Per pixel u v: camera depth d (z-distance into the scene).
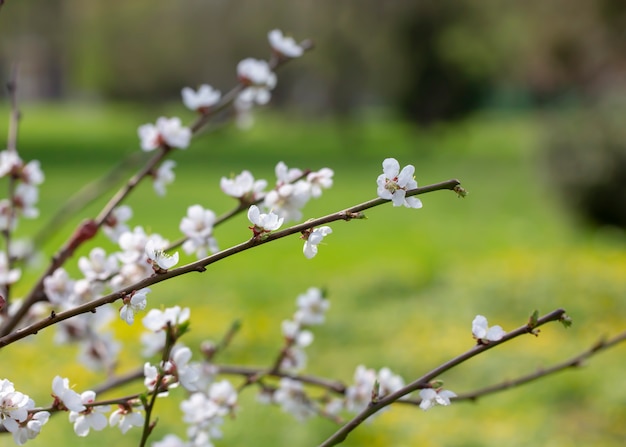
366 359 7.06
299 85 33.59
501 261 10.59
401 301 9.07
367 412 1.50
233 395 2.07
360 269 10.49
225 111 2.84
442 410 5.72
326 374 6.72
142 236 1.80
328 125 38.69
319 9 25.48
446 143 33.22
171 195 18.38
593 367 6.45
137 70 30.77
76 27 28.83
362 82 27.42
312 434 5.19
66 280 1.96
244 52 27.56
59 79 51.84
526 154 28.03
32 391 5.83
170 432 5.04
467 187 20.36
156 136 2.15
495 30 25.73
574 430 5.36
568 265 9.84
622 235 12.91
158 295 9.13
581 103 13.90
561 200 13.34
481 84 28.44
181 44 28.92
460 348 7.24
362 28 25.69
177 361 1.47
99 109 51.66
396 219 15.98
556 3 21.55
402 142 34.19
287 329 2.26
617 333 7.50
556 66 23.28
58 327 2.21
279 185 1.72
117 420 1.45
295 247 12.32
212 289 9.53
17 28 26.41
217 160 27.11
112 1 28.91
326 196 18.94
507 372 6.48
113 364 2.29
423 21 25.83
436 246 12.80
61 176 21.44
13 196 2.20
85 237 2.03
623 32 20.95
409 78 27.25
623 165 12.41
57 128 38.94
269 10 26.09
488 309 8.50
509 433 5.29
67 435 4.96
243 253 11.73
